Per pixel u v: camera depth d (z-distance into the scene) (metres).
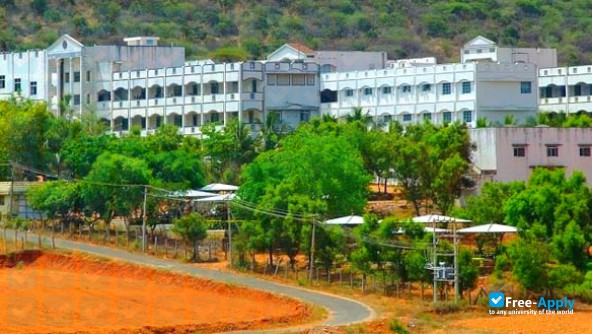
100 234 170.00
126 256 159.25
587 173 182.38
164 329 121.00
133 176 170.62
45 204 171.25
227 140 191.38
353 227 154.50
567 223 150.62
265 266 153.00
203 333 120.75
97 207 169.75
